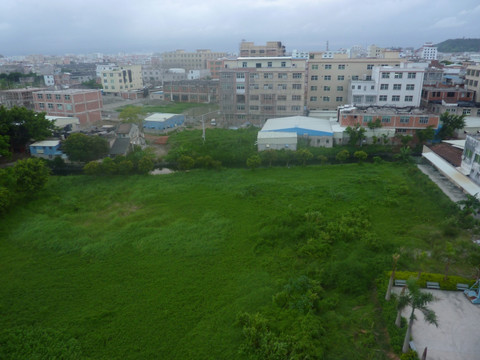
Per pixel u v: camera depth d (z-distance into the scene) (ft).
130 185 141.79
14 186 122.52
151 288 79.10
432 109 224.74
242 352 61.87
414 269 83.56
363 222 103.91
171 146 201.16
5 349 63.52
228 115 251.19
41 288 79.56
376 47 528.63
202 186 140.05
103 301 75.31
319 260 88.28
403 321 66.44
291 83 235.40
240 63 251.60
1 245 97.14
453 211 107.86
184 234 101.24
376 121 185.47
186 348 63.41
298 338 63.57
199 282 81.00
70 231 103.60
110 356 61.93
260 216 112.27
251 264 87.56
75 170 169.07
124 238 99.55
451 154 145.38
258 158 160.97
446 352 60.75
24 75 440.86
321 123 209.15
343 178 144.87
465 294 75.00
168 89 376.89
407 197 123.54
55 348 63.36
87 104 255.70
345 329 66.85
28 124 177.27
